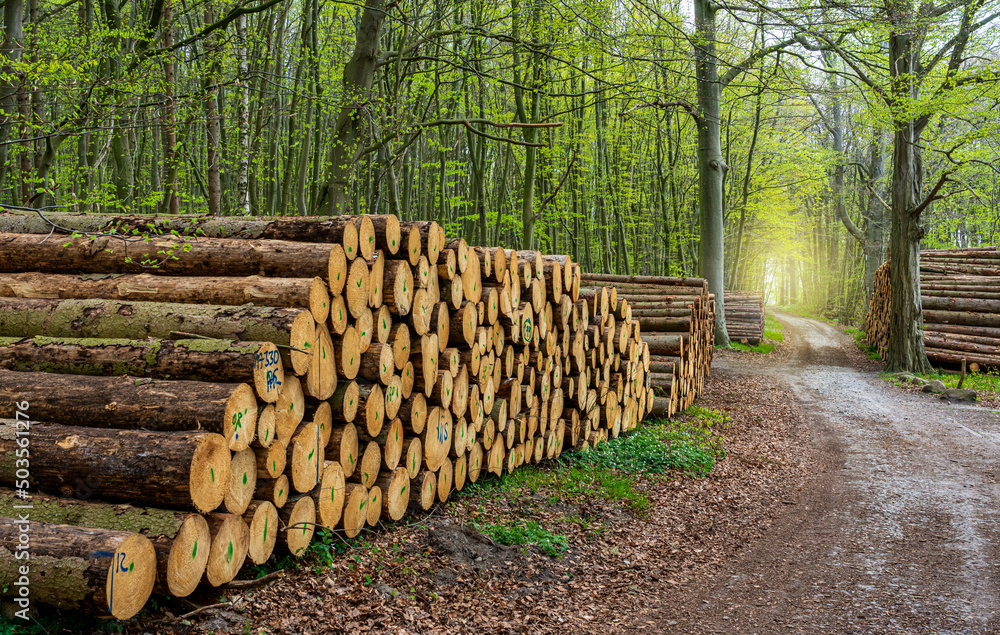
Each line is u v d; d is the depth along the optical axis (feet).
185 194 42.93
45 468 12.04
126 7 53.31
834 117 109.91
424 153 79.46
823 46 59.00
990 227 108.27
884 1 47.98
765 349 81.00
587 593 16.79
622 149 87.97
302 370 14.52
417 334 19.11
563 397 28.71
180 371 13.50
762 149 104.27
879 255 107.55
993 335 64.13
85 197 38.24
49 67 26.40
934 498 25.07
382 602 14.47
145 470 11.76
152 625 11.93
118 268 16.58
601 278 54.29
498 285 23.35
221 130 47.32
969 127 77.92
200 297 15.24
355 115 37.73
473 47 52.21
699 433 35.91
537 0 40.93
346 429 16.60
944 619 15.12
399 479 18.70
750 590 17.08
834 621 15.16
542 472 26.68
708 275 77.05
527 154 54.34
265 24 46.47
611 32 42.42
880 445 34.37
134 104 28.68
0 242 17.15
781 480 27.99
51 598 10.66
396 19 37.50
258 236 16.85
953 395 48.57
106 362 13.70
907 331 63.10
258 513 13.83
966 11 57.77
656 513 23.02
